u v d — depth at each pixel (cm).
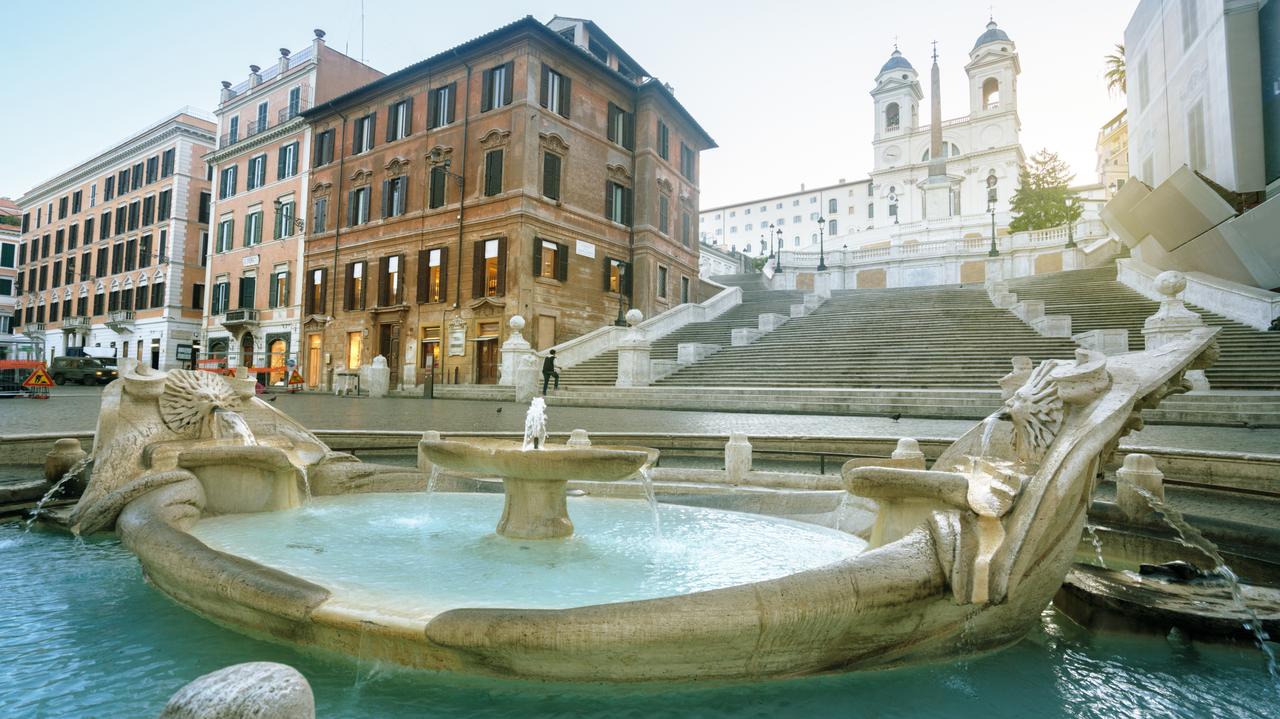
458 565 419
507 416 1568
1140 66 3195
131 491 532
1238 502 643
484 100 3173
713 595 277
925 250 4847
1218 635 344
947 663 329
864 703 290
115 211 5538
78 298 5884
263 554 438
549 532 514
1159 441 979
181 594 365
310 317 3806
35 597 395
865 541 507
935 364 1986
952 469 434
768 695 292
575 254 3269
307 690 150
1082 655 347
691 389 1967
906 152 8262
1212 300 2112
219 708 136
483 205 3128
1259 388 1557
